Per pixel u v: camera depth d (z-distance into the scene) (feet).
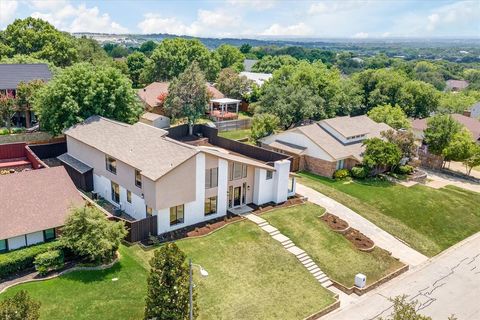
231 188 115.65
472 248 120.57
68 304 74.08
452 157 185.47
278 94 205.87
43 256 81.35
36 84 174.19
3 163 144.87
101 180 123.54
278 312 80.07
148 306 65.72
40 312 71.15
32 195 94.02
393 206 137.90
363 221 123.34
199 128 183.42
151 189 96.99
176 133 178.29
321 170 158.51
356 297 90.27
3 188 92.79
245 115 258.16
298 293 86.53
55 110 146.82
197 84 192.85
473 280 102.01
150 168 99.66
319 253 101.35
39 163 133.59
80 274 83.15
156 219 98.68
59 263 83.15
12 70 194.59
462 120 233.14
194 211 106.11
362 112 265.54
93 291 78.33
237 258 94.02
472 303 92.17
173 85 193.77
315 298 85.97
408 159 173.68
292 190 131.54
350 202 134.72
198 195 105.50
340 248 104.99
